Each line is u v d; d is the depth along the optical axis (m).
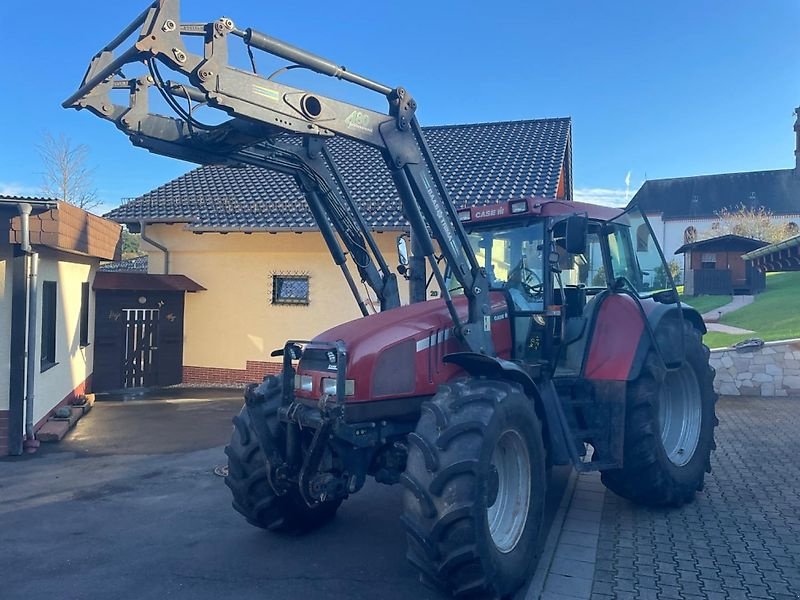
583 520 5.43
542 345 5.26
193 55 3.60
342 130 4.11
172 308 14.40
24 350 8.38
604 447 5.28
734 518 5.43
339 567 4.60
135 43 3.56
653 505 5.67
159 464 7.74
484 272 4.82
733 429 8.79
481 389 4.12
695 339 6.20
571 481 6.59
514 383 4.42
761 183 47.72
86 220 9.68
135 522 5.66
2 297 8.45
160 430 9.73
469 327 4.62
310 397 4.41
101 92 4.13
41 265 9.22
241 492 4.93
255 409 4.70
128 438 9.20
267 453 4.59
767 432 8.60
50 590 4.30
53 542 5.19
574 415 5.39
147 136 4.25
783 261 11.76
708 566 4.46
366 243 5.49
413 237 5.82
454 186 13.30
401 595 4.15
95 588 4.32
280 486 4.61
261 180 15.93
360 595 4.15
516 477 4.32
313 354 4.48
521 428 4.23
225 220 13.44
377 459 4.67
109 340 13.64
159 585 4.35
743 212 38.12
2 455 8.20
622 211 6.20
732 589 4.11
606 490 6.27
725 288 19.50
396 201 12.91
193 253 14.57
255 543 5.09
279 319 13.88
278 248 13.88
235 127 4.20
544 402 4.96
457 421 3.88
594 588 4.16
